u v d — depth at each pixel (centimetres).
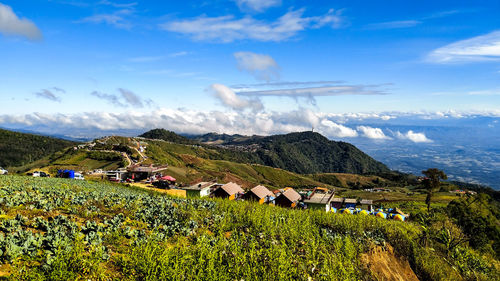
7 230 862
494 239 2906
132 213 1380
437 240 2016
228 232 1349
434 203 8844
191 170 12531
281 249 1082
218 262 909
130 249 924
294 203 4941
